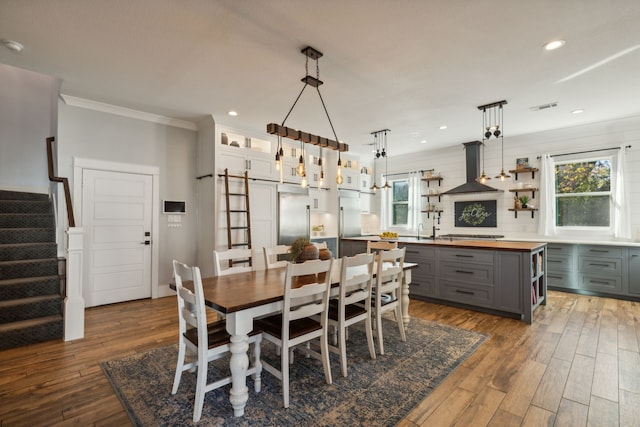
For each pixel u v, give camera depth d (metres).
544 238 5.43
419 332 3.25
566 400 2.05
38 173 4.90
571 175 5.38
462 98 3.95
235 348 1.90
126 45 2.73
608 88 3.63
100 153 4.24
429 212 6.98
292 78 3.38
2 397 2.10
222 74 3.29
